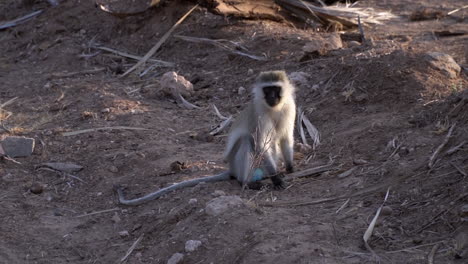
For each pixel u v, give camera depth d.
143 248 6.50
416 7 14.92
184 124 9.70
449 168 6.56
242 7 12.98
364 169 7.21
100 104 10.25
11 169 8.30
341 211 6.32
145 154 8.47
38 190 7.77
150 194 7.33
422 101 8.58
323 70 10.38
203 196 7.08
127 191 7.68
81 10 14.59
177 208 6.92
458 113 7.76
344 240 5.72
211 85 11.16
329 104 9.41
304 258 5.41
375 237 5.71
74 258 6.53
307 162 7.92
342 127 8.63
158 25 13.45
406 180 6.62
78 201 7.62
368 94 9.27
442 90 8.78
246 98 10.44
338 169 7.44
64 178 8.11
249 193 7.16
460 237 5.47
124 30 13.72
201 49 12.49
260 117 7.34
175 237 6.36
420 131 7.70
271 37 12.02
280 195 7.02
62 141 9.05
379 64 9.59
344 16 13.16
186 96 10.74
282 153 7.71
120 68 12.28
